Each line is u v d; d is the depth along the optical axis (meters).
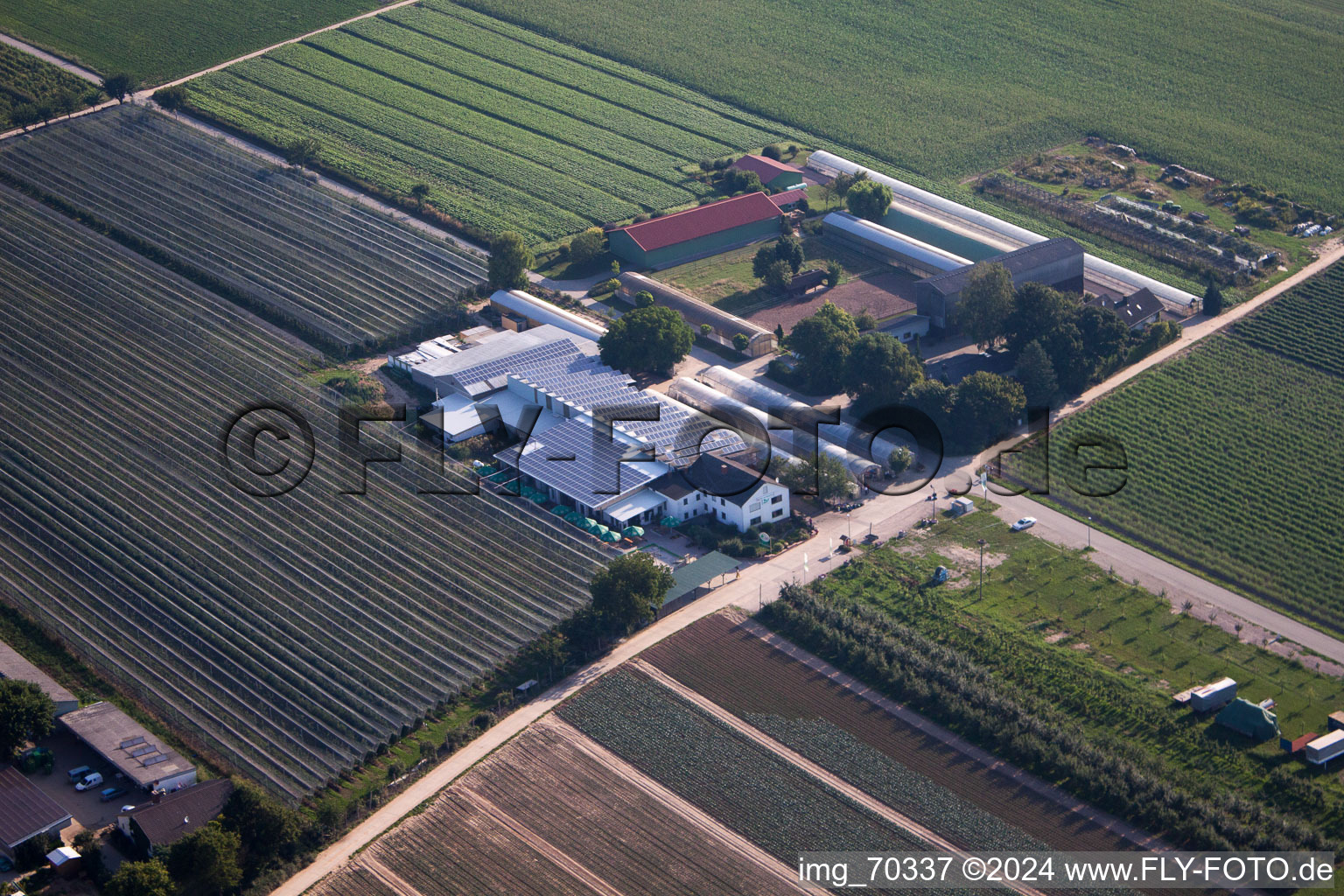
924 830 157.62
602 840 157.12
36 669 180.38
